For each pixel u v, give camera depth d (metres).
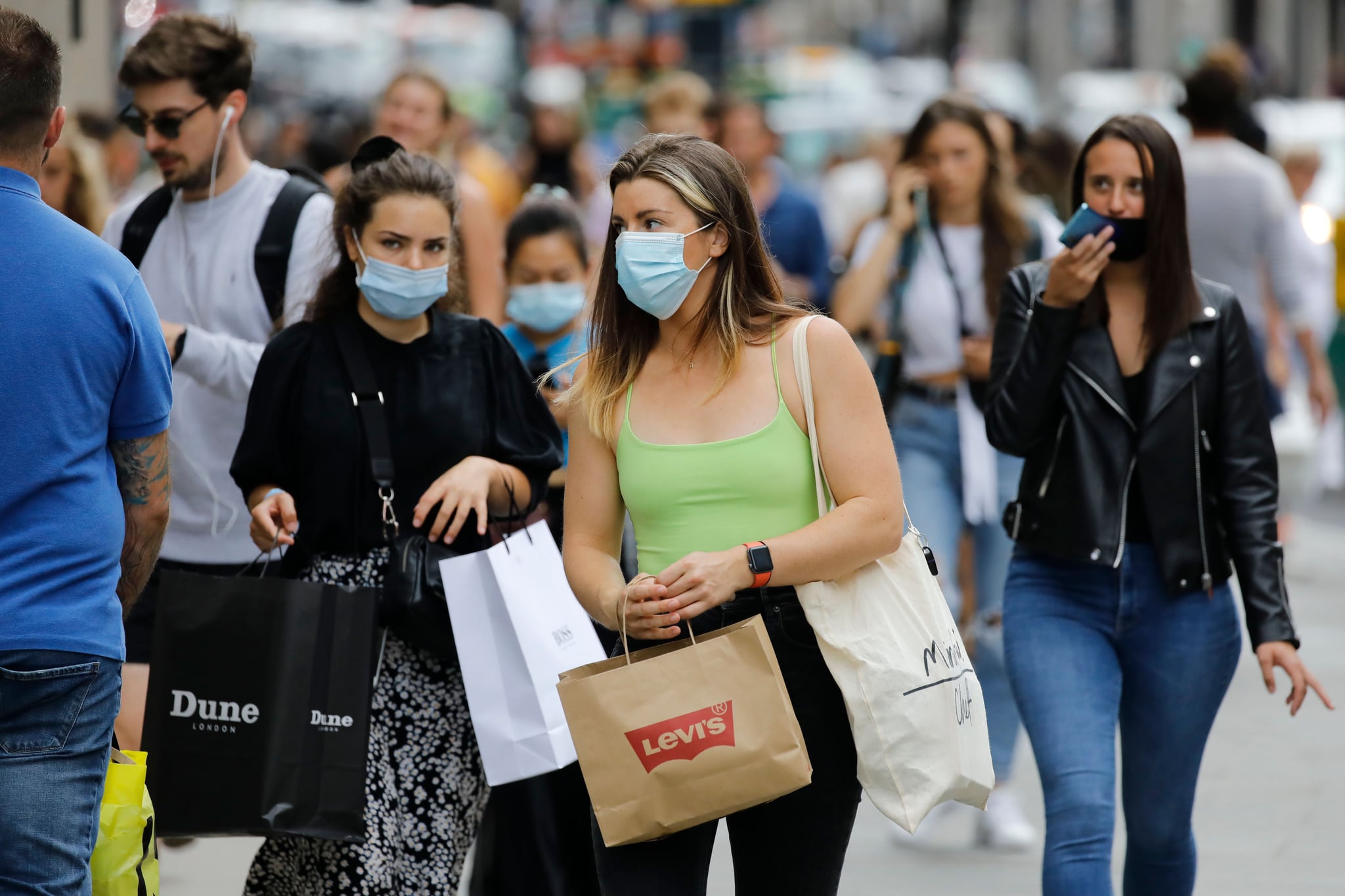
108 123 24.45
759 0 114.44
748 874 11.37
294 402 13.26
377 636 12.80
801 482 10.98
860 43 143.75
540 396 13.93
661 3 113.06
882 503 10.86
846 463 10.91
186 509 15.44
